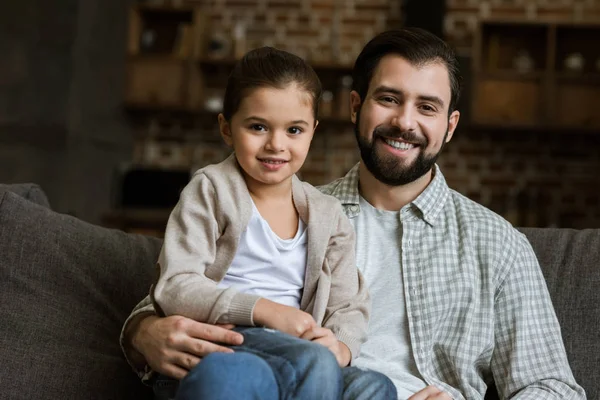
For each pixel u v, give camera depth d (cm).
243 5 693
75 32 568
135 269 198
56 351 175
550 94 622
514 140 662
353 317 163
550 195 656
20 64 536
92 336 182
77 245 191
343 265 169
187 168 620
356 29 683
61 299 183
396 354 181
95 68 603
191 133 689
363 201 202
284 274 162
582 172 656
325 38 685
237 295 143
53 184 552
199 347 139
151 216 593
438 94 192
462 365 179
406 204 196
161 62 651
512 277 187
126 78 653
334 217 169
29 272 183
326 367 126
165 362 144
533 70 644
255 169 158
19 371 170
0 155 523
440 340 183
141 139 690
